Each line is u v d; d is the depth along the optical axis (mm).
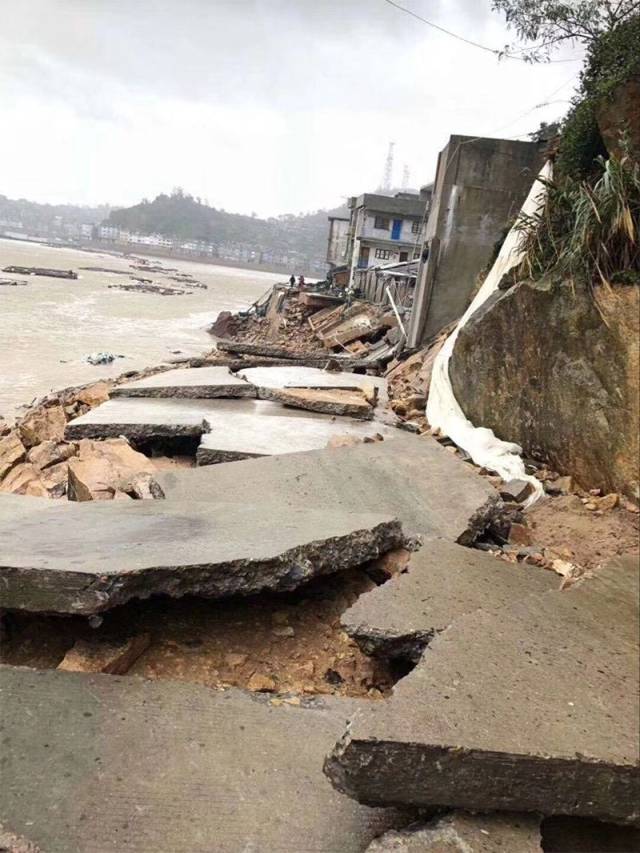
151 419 5770
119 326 24844
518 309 5309
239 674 2570
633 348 4316
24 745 2027
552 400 5062
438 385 6918
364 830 1849
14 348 17359
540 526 4309
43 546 2768
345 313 22250
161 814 1845
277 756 2078
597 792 1798
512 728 1883
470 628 2475
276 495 4062
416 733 1792
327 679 2619
